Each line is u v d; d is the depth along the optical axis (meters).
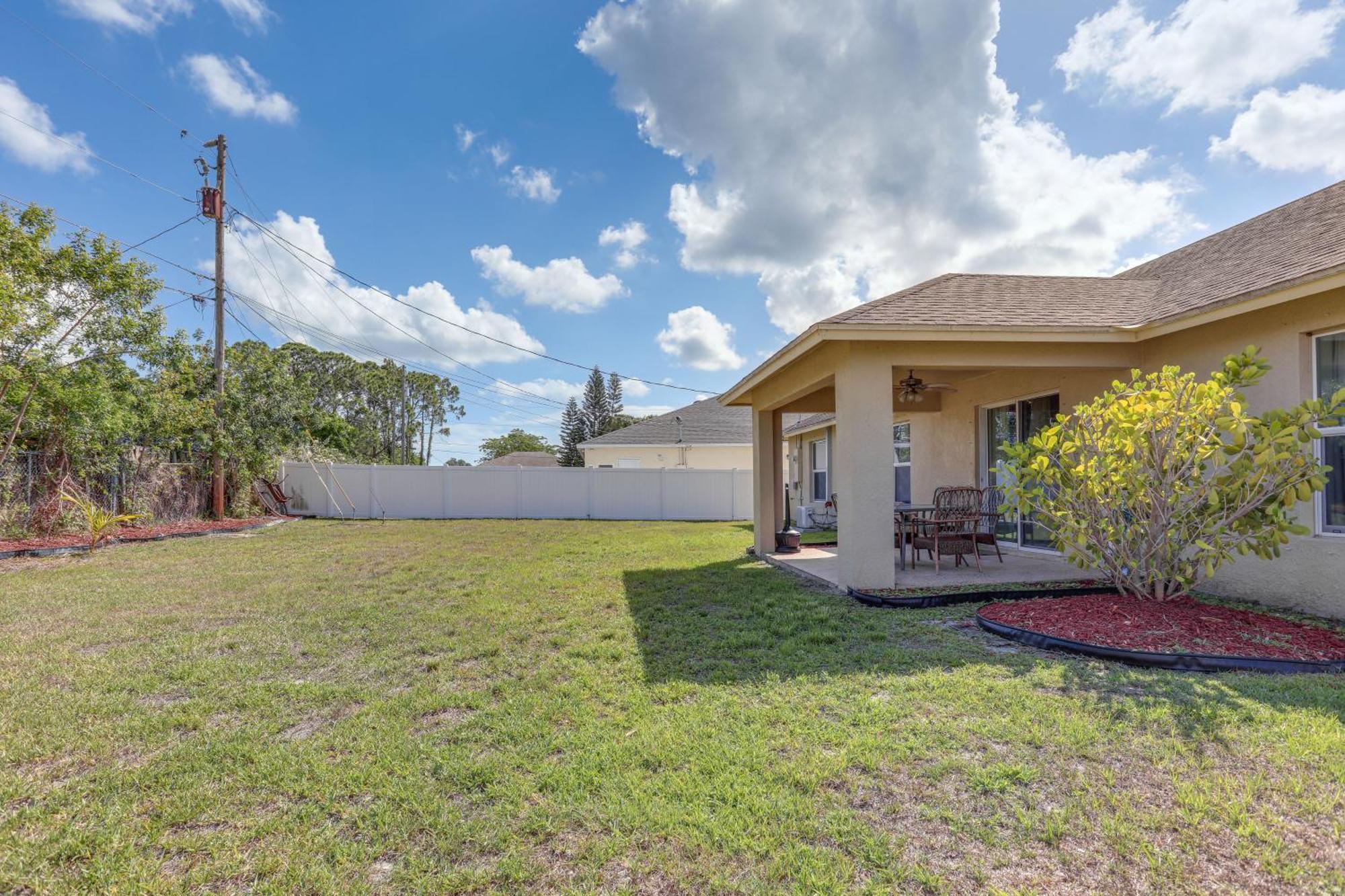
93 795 2.62
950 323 6.20
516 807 2.49
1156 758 2.76
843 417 6.58
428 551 10.72
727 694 3.64
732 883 2.03
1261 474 4.41
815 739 3.02
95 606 6.18
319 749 3.03
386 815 2.45
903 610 5.76
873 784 2.61
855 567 6.43
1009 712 3.27
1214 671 3.89
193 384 15.16
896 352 6.49
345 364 40.53
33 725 3.30
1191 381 4.78
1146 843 2.17
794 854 2.16
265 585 7.28
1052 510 5.42
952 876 2.04
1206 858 2.09
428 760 2.90
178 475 14.50
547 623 5.41
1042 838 2.22
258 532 14.00
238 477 16.12
